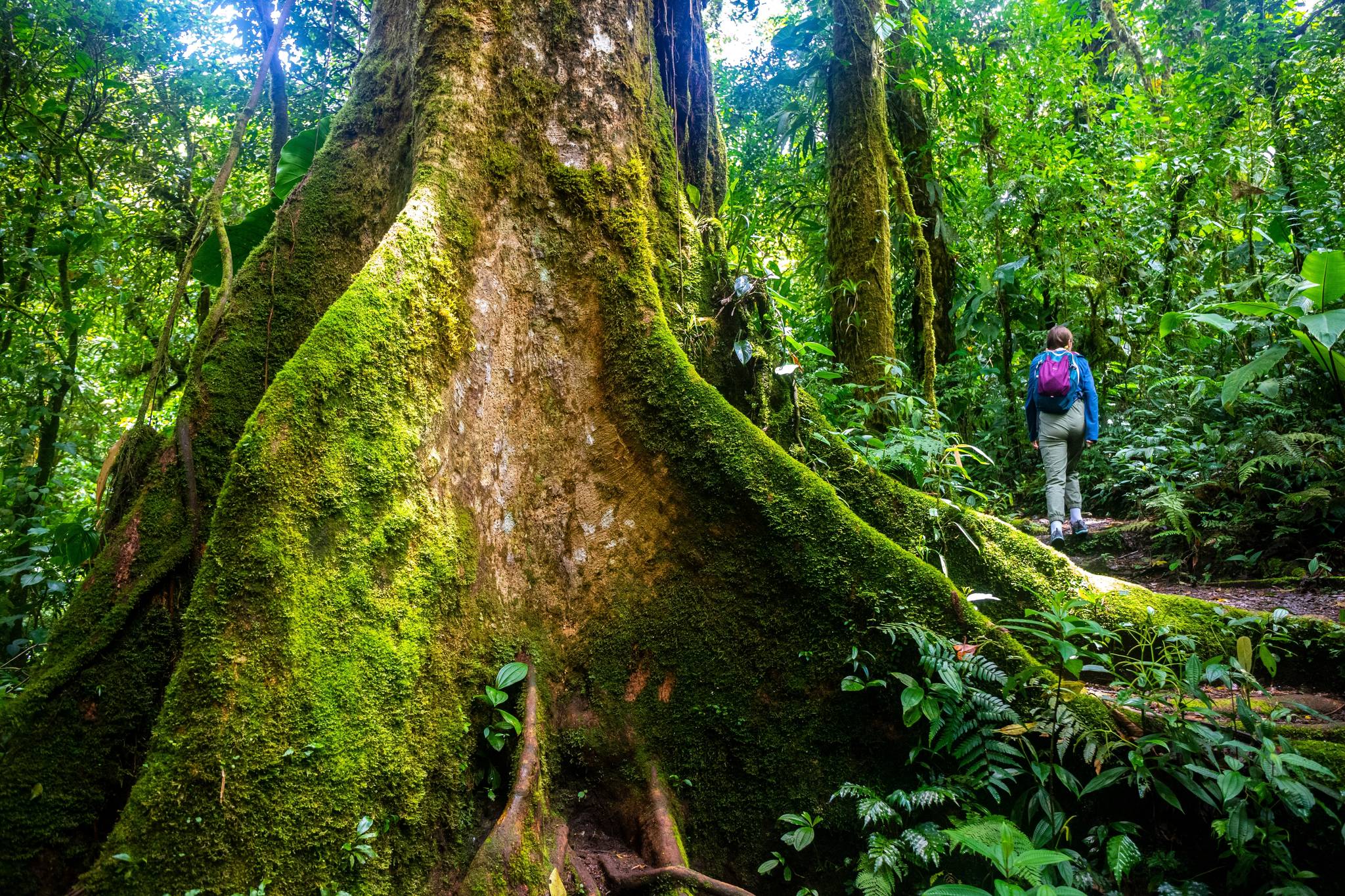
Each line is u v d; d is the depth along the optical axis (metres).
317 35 7.15
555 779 2.69
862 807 2.44
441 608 2.58
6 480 5.09
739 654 2.85
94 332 7.86
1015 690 2.54
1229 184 8.50
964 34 9.25
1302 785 2.06
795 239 9.70
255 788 2.08
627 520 3.04
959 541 3.46
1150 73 11.34
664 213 3.57
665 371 3.07
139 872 1.98
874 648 2.75
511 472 2.99
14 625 4.26
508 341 3.06
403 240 2.72
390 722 2.33
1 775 2.28
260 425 2.30
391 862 2.24
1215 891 2.20
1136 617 3.21
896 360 5.66
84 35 5.77
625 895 2.45
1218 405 6.98
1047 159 8.77
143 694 2.48
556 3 3.40
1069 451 6.17
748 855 2.66
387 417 2.54
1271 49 9.20
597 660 2.89
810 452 3.55
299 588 2.25
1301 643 3.14
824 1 7.39
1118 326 9.12
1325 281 3.24
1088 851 2.35
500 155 3.14
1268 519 5.21
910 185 9.01
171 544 2.67
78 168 5.93
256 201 8.15
